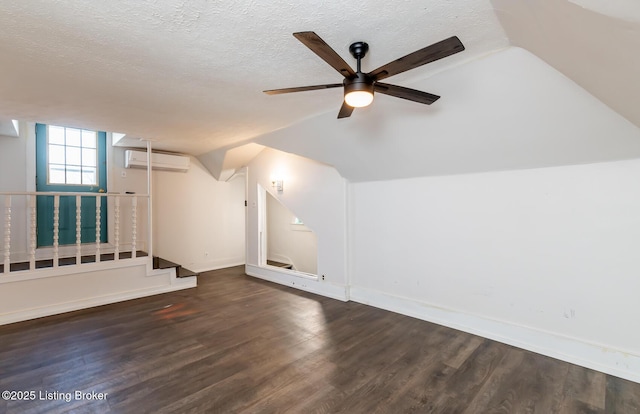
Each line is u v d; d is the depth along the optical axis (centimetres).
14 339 280
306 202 443
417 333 295
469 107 230
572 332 244
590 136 211
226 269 595
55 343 271
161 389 204
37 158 426
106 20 159
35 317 333
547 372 227
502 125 232
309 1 145
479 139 253
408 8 151
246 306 373
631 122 185
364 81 165
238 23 163
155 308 366
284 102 282
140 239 509
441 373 224
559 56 155
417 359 245
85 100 278
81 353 253
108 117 329
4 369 229
